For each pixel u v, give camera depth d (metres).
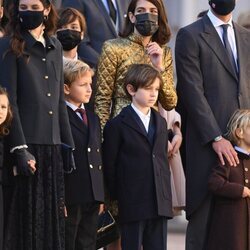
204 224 21.31
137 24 21.27
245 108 21.42
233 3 21.38
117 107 21.34
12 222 18.75
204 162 21.22
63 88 19.69
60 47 19.59
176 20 29.81
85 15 24.14
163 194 20.42
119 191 20.44
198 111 21.08
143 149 20.45
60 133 19.52
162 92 21.30
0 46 19.00
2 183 18.69
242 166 21.09
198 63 21.36
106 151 20.56
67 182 20.00
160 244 20.44
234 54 21.59
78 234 20.34
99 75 21.42
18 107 18.89
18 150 18.50
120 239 21.59
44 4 19.09
